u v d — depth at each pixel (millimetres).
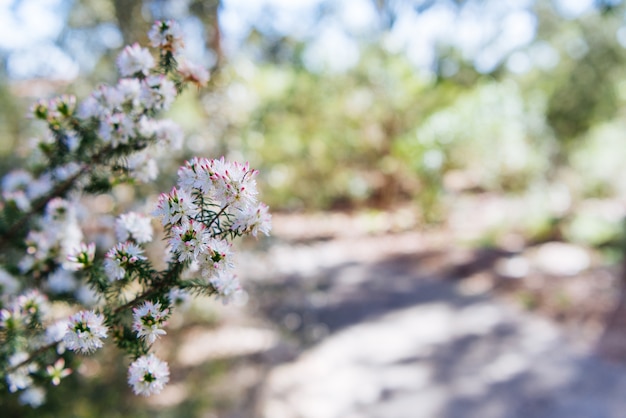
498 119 10859
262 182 5758
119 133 1300
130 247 1069
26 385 1318
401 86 10516
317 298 5777
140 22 3908
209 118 4051
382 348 5059
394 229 10477
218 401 3912
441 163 10320
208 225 906
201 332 4809
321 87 10539
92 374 3180
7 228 1646
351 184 11773
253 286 4398
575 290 6395
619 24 9375
